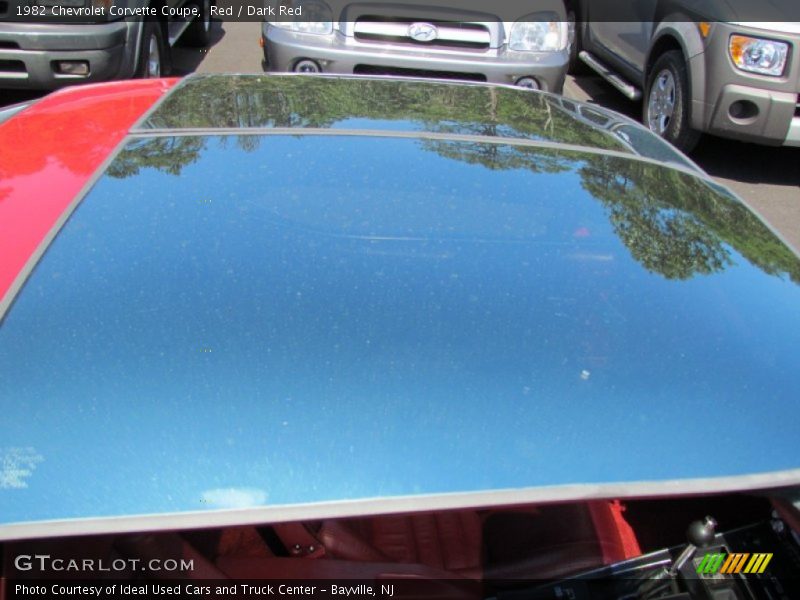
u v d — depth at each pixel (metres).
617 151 1.92
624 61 5.92
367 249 1.36
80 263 1.27
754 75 4.54
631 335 1.24
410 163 1.66
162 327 1.15
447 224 1.47
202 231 1.37
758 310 1.38
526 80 4.41
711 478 1.06
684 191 1.79
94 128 1.76
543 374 1.15
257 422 1.04
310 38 4.27
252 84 2.20
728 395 1.16
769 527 1.37
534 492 1.02
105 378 1.08
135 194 1.46
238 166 1.58
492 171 1.68
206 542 1.23
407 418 1.07
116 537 1.15
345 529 1.35
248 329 1.16
